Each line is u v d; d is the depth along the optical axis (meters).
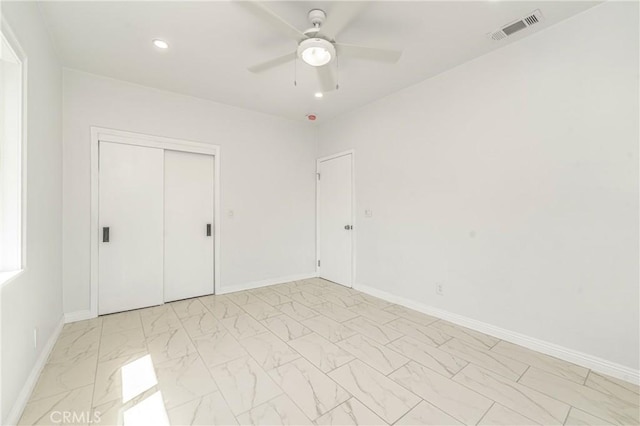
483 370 1.97
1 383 1.34
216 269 3.68
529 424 1.48
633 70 1.83
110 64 2.71
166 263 3.37
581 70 2.03
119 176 3.04
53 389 1.74
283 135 4.28
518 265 2.35
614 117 1.90
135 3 1.92
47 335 2.16
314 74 2.90
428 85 3.00
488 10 2.00
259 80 3.04
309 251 4.61
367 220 3.75
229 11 2.00
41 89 2.04
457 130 2.76
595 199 1.98
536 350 2.24
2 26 1.38
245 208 3.92
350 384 1.81
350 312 3.06
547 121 2.18
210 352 2.20
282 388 1.77
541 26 2.17
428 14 2.04
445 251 2.86
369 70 2.83
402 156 3.29
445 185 2.86
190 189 3.54
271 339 2.42
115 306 3.02
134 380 1.84
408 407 1.60
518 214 2.35
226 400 1.66
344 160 4.12
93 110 2.88
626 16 1.85
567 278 2.10
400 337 2.47
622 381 1.85
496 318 2.48
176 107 3.37
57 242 2.52
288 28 1.80
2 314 1.35
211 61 2.66
